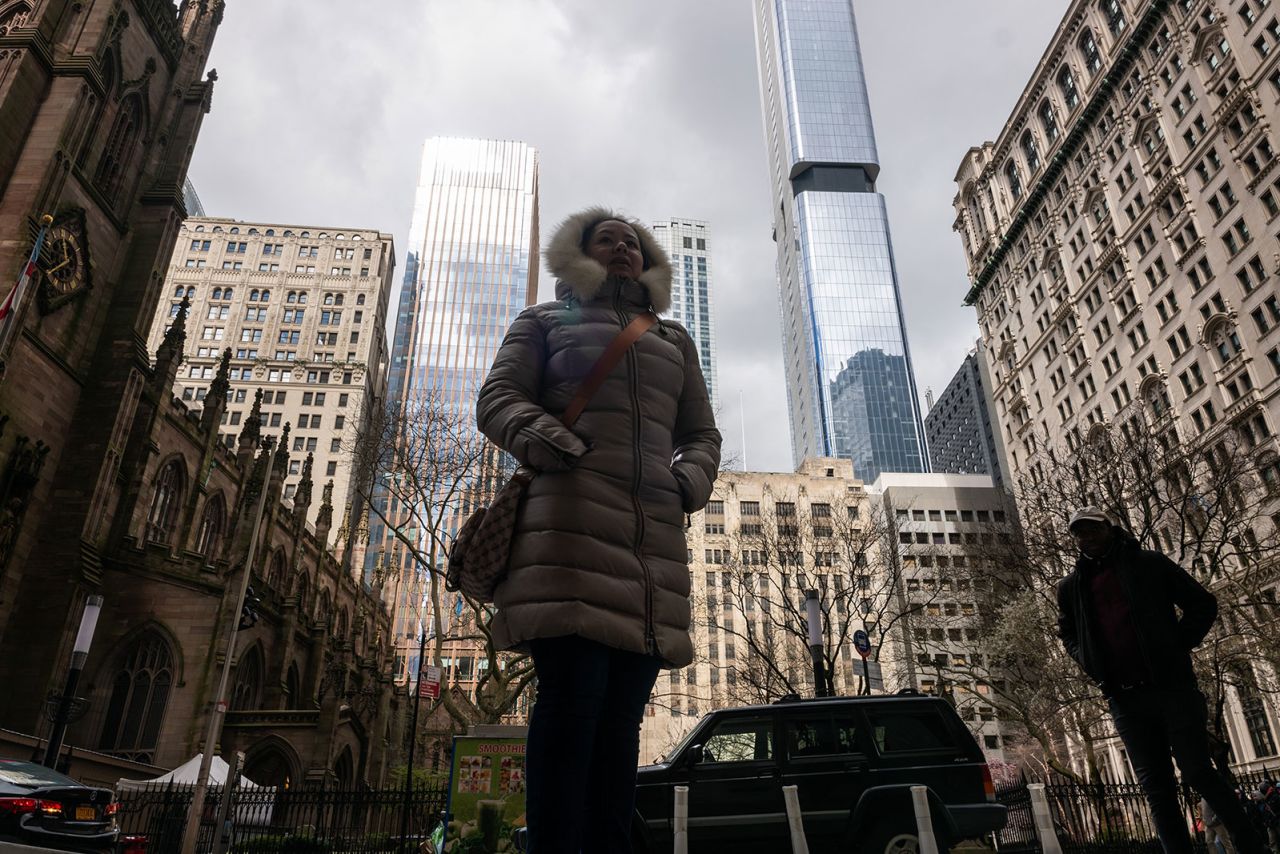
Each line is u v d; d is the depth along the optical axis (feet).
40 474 105.60
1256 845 15.34
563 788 8.41
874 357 549.54
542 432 9.34
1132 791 60.13
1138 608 17.17
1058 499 102.27
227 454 160.97
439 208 478.59
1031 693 103.81
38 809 28.55
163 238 130.21
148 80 132.67
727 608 259.19
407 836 60.44
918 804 19.74
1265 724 144.66
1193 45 190.70
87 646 52.06
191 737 107.86
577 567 8.96
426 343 427.33
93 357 117.80
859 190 604.08
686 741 32.60
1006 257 282.77
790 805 21.71
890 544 123.24
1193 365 186.19
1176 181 193.26
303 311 351.67
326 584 211.82
